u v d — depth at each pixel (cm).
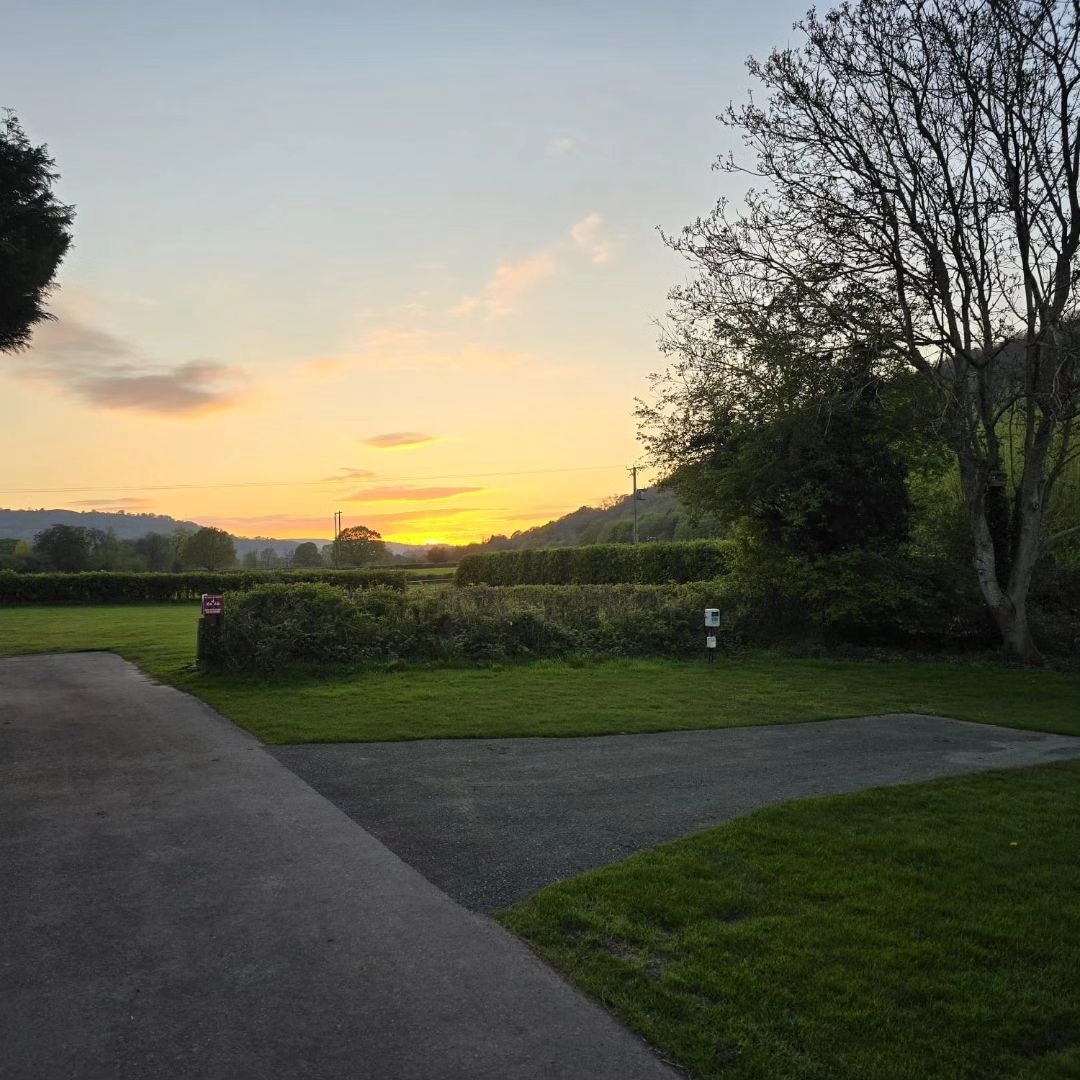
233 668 1302
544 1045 317
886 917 425
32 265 1162
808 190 1568
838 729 949
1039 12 1425
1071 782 705
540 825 592
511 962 385
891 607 1633
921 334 1555
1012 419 1770
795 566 1736
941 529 1872
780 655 1585
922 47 1500
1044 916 428
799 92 1552
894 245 1524
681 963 378
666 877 479
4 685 1259
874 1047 312
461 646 1434
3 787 694
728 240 1623
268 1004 349
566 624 1608
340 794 672
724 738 895
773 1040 316
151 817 612
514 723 947
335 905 453
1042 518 1611
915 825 579
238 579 4094
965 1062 303
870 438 1700
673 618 1638
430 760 786
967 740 894
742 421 1706
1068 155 1463
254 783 705
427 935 415
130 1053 314
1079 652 1684
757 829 565
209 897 464
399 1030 329
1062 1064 303
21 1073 302
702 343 1728
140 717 992
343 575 4228
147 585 3978
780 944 395
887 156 1548
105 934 418
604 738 888
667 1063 306
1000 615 1598
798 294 1530
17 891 474
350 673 1296
